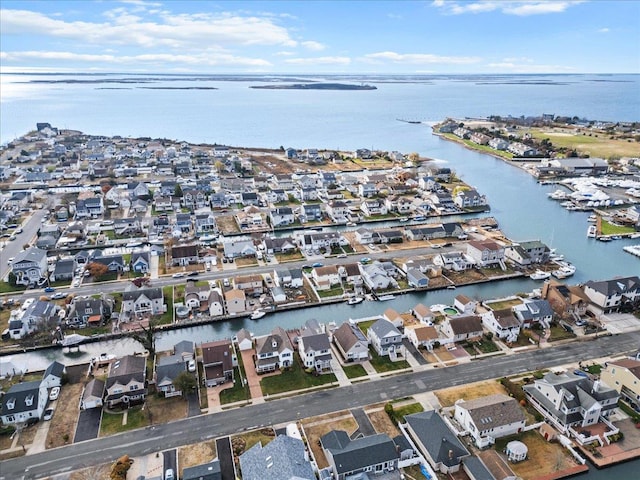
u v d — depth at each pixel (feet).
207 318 309.01
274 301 330.95
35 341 281.95
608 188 634.02
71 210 516.32
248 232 470.80
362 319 308.81
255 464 179.11
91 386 232.53
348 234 463.01
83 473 188.44
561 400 215.10
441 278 369.30
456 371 254.68
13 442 204.64
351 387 241.55
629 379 228.43
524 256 391.24
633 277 325.01
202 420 217.97
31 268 352.69
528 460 195.42
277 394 236.22
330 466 187.21
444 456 189.57
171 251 399.03
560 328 296.51
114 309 317.63
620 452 200.23
